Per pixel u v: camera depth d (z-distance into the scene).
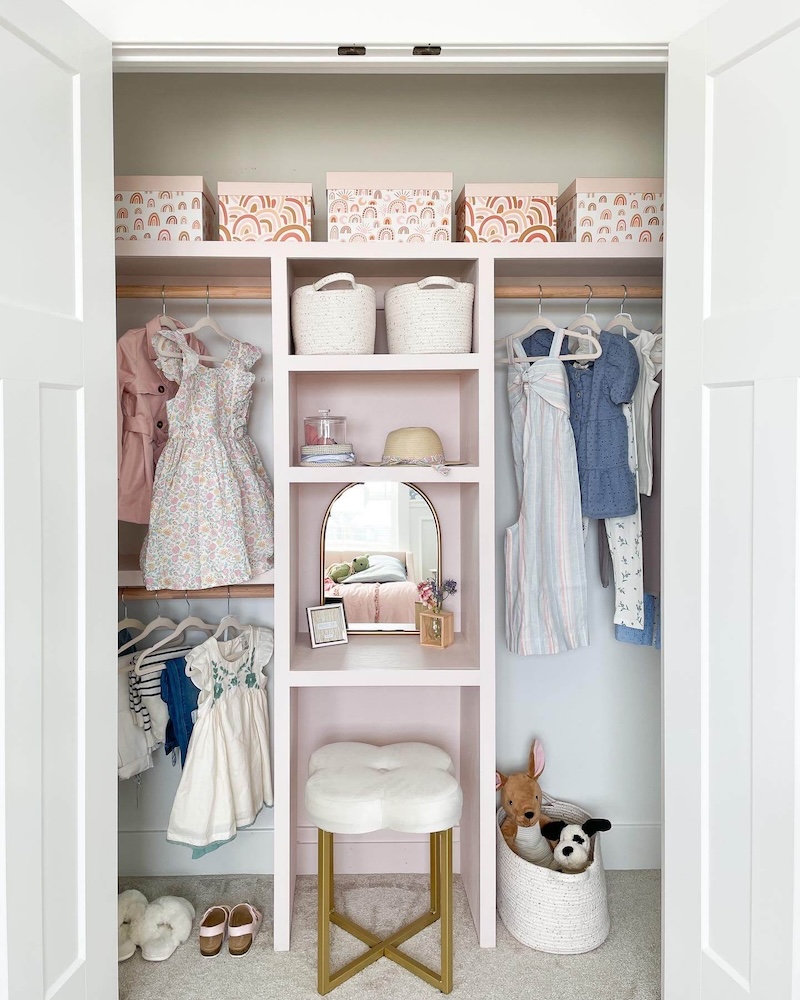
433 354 2.22
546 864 2.40
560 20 1.71
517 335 2.38
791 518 1.36
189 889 2.54
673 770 1.66
